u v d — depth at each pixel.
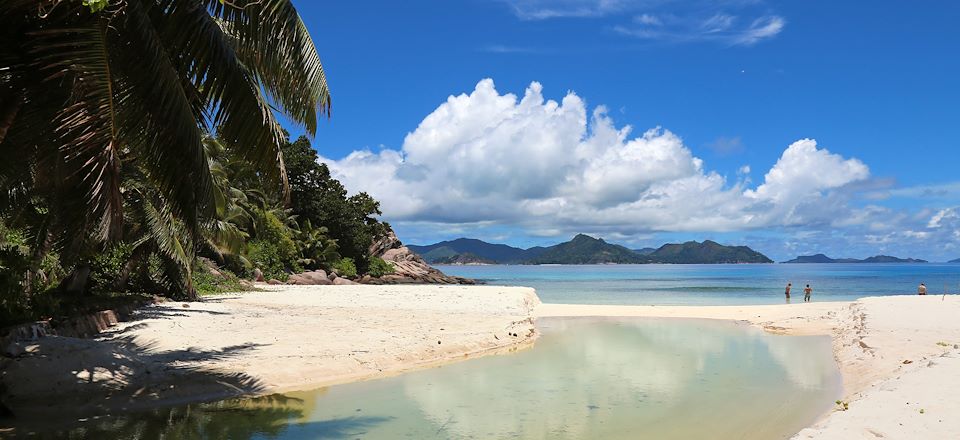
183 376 11.14
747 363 14.87
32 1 7.25
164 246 19.78
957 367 10.89
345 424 9.16
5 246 14.09
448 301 29.58
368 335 16.73
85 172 7.91
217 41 8.23
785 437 8.66
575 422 9.44
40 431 8.23
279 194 9.24
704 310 29.25
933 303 26.80
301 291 35.84
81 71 7.01
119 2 7.40
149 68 7.55
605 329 22.23
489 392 11.52
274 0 8.38
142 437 8.20
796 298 47.25
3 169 9.03
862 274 149.50
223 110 8.48
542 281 96.94
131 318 17.98
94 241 14.15
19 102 8.02
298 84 8.76
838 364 14.73
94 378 10.31
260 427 8.91
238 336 15.61
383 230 83.06
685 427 9.21
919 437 7.13
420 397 11.05
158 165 8.09
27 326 11.70
